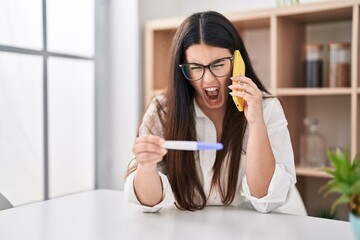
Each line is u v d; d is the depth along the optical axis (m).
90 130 2.38
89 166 2.38
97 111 2.42
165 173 1.26
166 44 2.43
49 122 2.10
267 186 1.09
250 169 1.10
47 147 2.09
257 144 1.10
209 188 1.25
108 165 2.49
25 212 1.12
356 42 1.82
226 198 1.22
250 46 2.43
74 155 2.27
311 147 2.10
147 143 0.99
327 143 2.22
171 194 1.13
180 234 0.92
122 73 2.43
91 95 2.37
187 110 1.24
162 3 2.61
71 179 2.26
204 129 1.29
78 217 1.07
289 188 1.14
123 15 2.41
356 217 0.71
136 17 2.38
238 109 1.17
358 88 1.83
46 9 2.05
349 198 0.71
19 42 1.92
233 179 1.21
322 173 1.95
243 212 1.13
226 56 1.15
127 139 2.43
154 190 1.08
